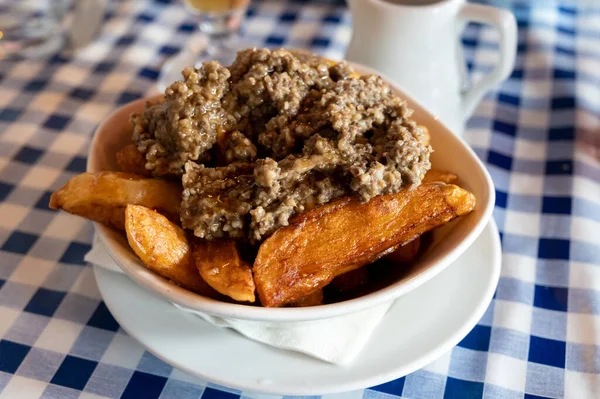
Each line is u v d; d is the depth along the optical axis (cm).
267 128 32
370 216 30
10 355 34
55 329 35
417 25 42
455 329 31
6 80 51
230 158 32
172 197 32
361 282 33
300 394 29
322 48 54
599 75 52
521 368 33
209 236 31
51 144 46
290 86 33
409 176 31
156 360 34
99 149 35
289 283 29
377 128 33
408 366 30
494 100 49
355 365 30
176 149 33
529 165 44
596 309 35
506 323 35
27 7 58
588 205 41
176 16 59
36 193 43
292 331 31
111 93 51
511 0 58
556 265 38
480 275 33
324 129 32
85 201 32
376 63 44
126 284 33
